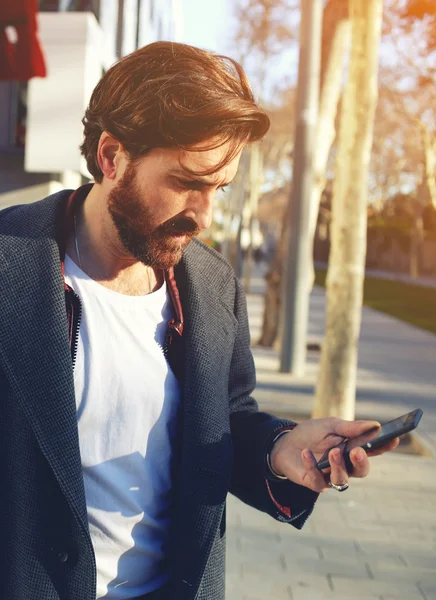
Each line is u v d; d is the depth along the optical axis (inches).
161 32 865.5
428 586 157.9
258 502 63.8
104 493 55.9
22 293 52.7
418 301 1338.6
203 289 61.7
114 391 55.6
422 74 654.5
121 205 52.7
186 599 56.9
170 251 53.9
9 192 470.6
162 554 59.1
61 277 54.0
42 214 55.9
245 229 1321.4
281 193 1691.7
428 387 431.5
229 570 161.6
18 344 51.7
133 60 52.7
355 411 343.3
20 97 468.1
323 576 160.7
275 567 164.6
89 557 52.3
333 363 295.1
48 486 52.3
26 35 355.9
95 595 53.2
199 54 52.2
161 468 58.1
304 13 428.5
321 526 193.8
